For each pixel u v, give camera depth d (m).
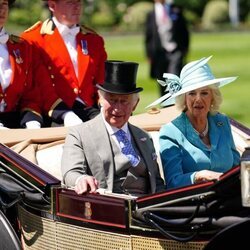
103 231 15.91
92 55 22.03
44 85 21.12
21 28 94.19
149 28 44.34
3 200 18.08
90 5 111.25
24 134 18.94
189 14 115.12
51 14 22.38
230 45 83.88
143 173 17.16
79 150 16.88
